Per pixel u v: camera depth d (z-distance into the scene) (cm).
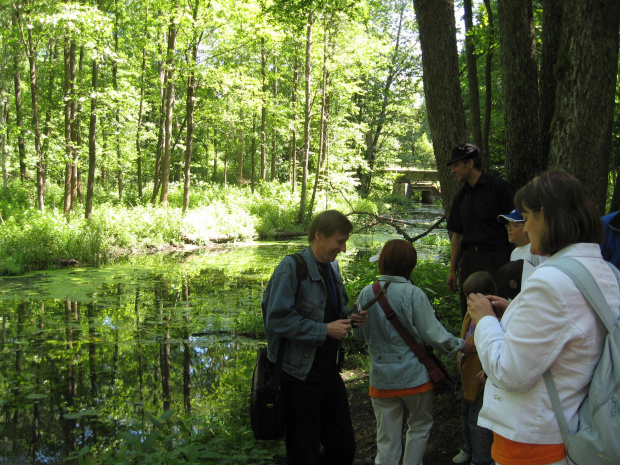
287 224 2470
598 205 347
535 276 177
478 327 202
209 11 1855
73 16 1532
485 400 195
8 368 701
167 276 1369
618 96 1158
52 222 1583
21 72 2333
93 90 1764
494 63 1421
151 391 616
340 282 333
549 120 468
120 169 2541
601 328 171
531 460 177
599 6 326
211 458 387
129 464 368
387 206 3722
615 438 158
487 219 435
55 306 1046
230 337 834
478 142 934
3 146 2280
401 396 329
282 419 306
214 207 2284
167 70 2045
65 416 552
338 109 3244
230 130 2692
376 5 1276
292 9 1155
